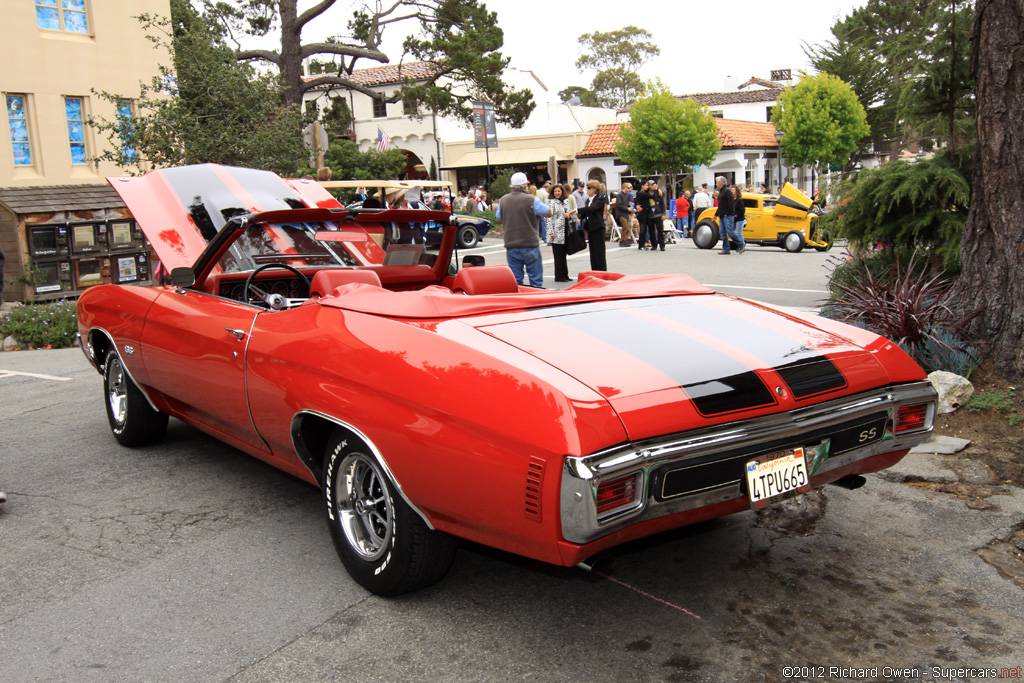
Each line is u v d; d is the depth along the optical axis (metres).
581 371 2.38
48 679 2.42
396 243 4.25
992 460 4.07
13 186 13.68
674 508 2.28
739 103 49.75
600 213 11.85
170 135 12.73
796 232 17.27
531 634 2.64
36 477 4.29
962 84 6.39
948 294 5.21
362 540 2.98
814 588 2.92
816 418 2.50
